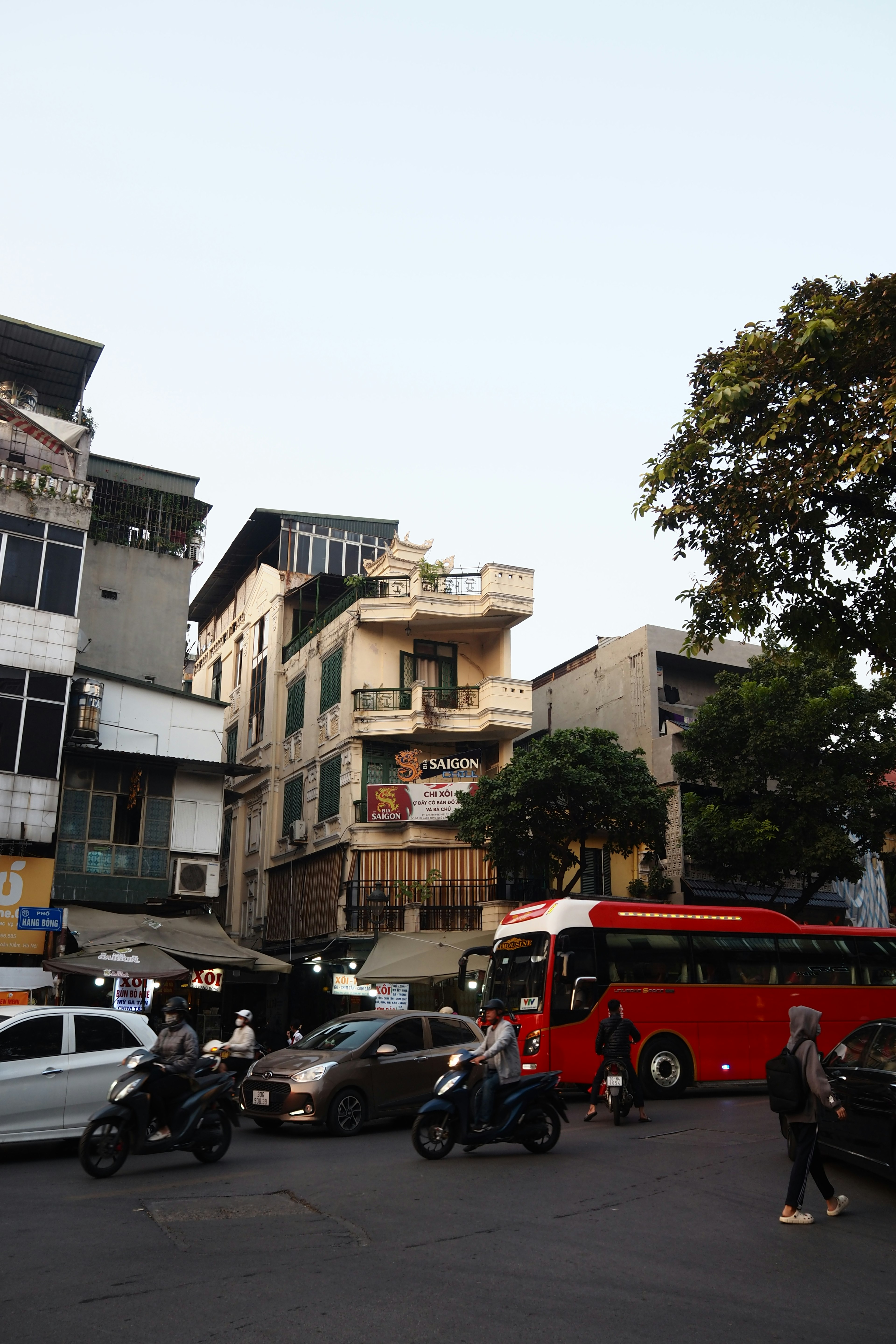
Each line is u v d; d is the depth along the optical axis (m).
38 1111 10.77
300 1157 10.87
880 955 19.44
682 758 26.91
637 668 33.22
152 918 21.08
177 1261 6.50
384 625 31.31
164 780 24.50
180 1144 9.88
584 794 24.94
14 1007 11.61
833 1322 5.55
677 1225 7.66
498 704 29.39
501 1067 10.86
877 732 24.89
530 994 16.48
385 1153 11.19
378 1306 5.65
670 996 17.16
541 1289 6.02
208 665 45.25
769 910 18.97
